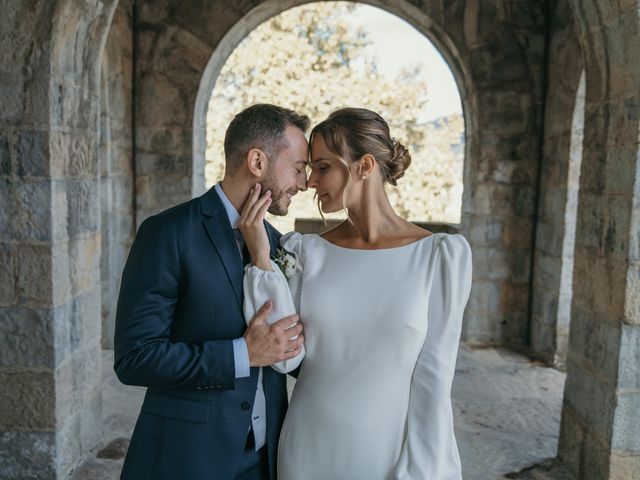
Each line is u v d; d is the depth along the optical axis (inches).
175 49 187.6
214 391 53.8
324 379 52.4
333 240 57.5
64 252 100.7
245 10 186.7
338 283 53.3
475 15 189.0
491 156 193.8
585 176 109.8
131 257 53.9
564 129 172.2
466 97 199.6
